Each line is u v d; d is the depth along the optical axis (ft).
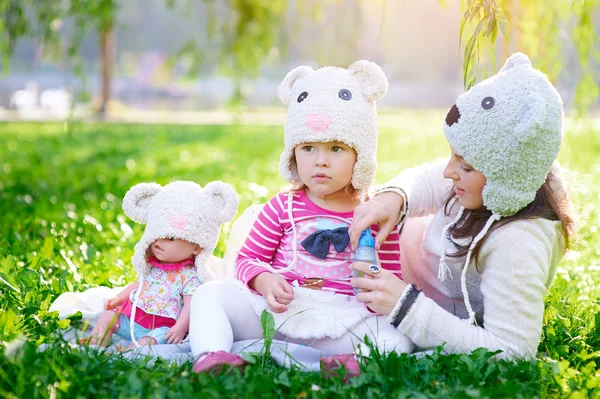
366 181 9.85
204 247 10.40
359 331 9.25
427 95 118.11
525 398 7.88
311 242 9.71
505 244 8.74
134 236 15.94
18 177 28.50
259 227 10.12
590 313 11.27
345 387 7.95
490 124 8.41
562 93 18.47
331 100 9.59
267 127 60.34
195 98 114.62
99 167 33.27
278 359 8.98
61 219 18.62
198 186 10.70
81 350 8.89
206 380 8.08
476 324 9.27
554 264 9.38
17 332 9.52
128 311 10.34
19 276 11.51
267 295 9.20
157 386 7.88
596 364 9.46
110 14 24.62
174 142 47.16
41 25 24.63
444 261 9.40
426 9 27.35
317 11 29.07
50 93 86.63
